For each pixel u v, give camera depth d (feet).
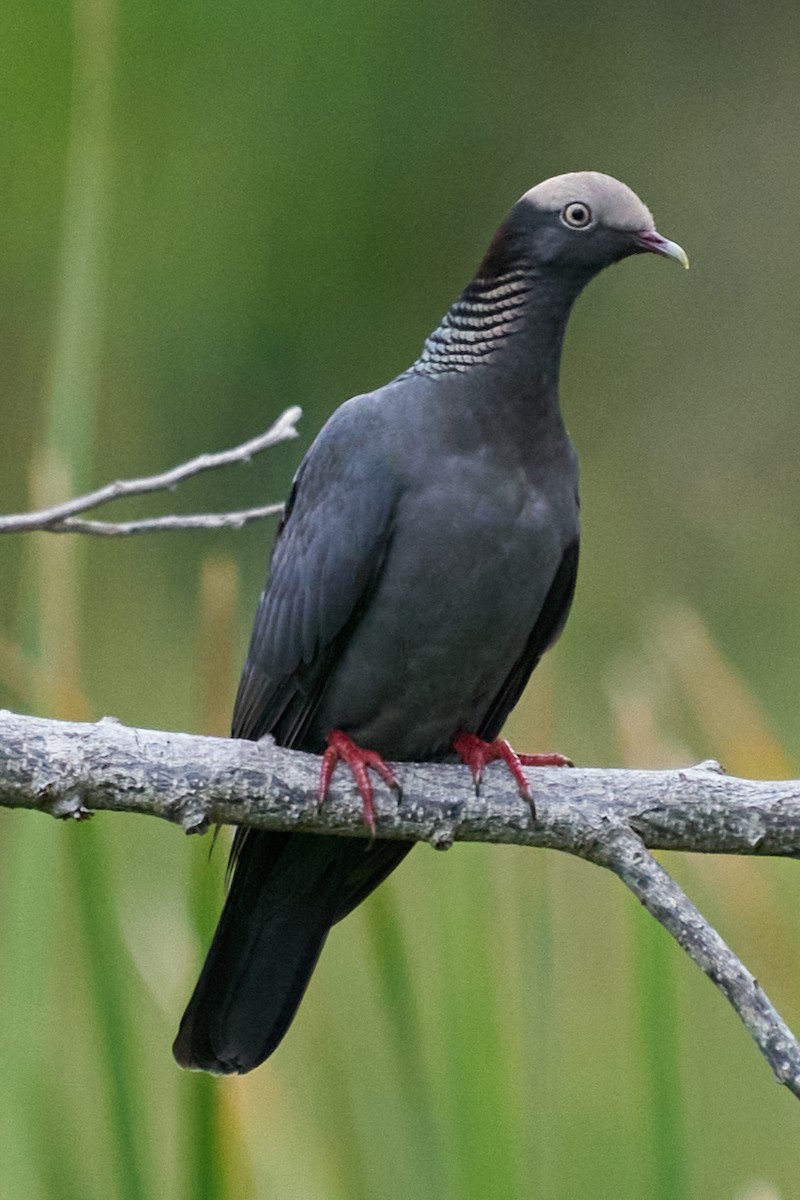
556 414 32.30
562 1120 31.81
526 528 31.50
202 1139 28.99
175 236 80.79
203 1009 32.42
